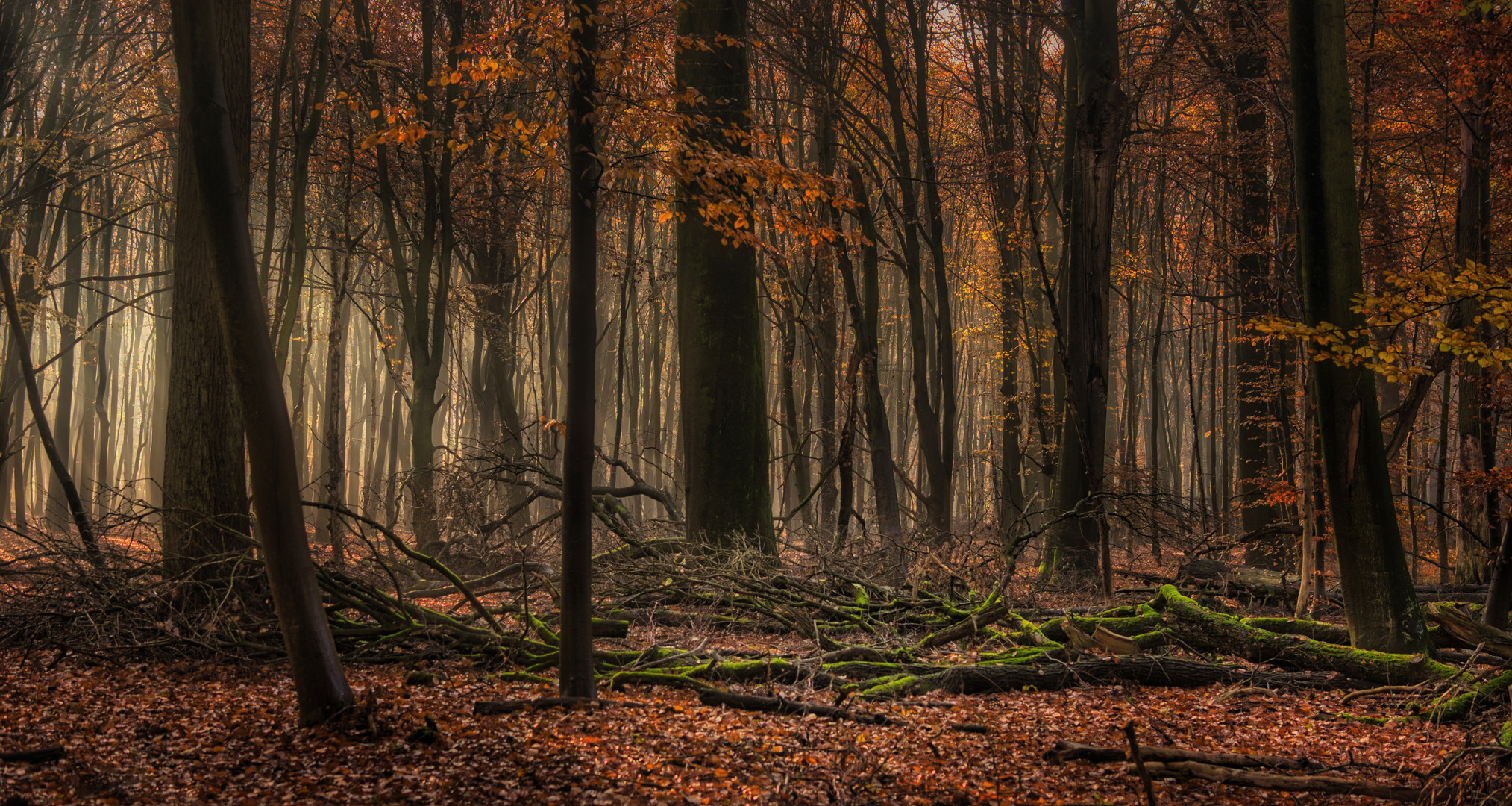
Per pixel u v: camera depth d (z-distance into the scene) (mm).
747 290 14648
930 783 5941
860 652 9414
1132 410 27891
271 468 6531
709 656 9266
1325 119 9375
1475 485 10000
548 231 24625
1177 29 21250
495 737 6590
